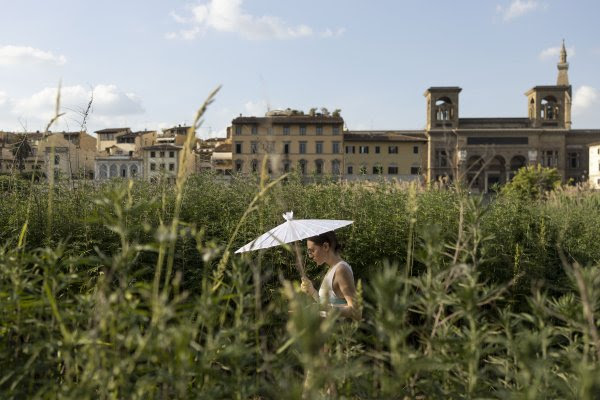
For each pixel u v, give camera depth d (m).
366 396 2.03
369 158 91.75
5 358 2.27
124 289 2.06
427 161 93.62
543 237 7.42
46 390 2.16
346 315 3.31
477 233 2.48
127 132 97.12
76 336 1.98
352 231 7.50
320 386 1.65
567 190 14.39
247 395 1.98
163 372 1.90
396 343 1.76
